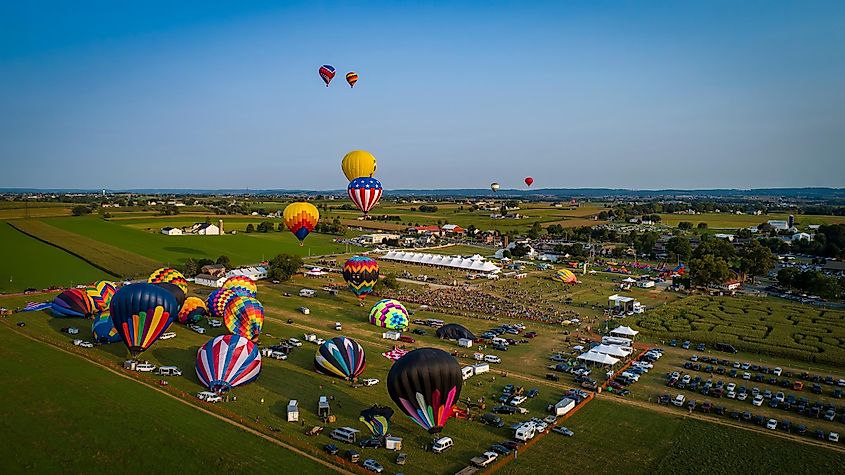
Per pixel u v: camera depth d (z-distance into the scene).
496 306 100.62
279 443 44.41
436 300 105.56
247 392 55.53
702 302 103.94
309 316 90.69
